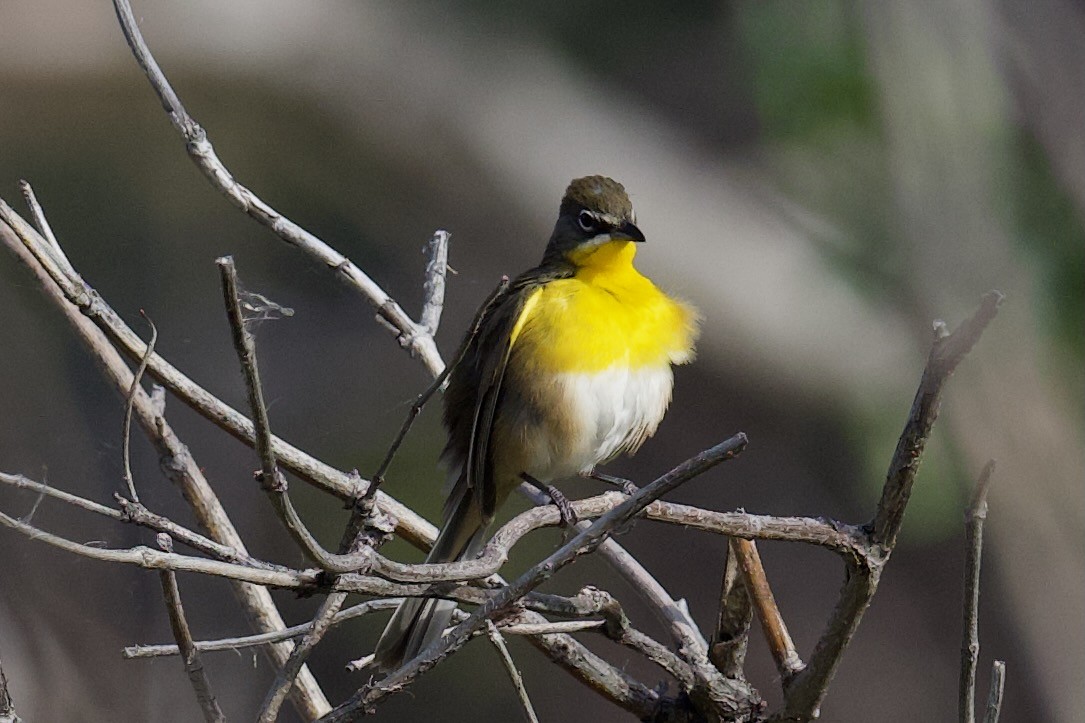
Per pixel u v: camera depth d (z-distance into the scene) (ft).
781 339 51.93
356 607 20.61
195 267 53.72
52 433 40.04
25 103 51.80
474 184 53.21
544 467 27.66
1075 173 39.37
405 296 55.01
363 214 55.06
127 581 35.53
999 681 18.47
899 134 40.83
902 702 56.34
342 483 22.68
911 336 43.62
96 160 53.72
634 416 27.68
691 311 28.55
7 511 36.60
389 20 51.65
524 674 52.75
